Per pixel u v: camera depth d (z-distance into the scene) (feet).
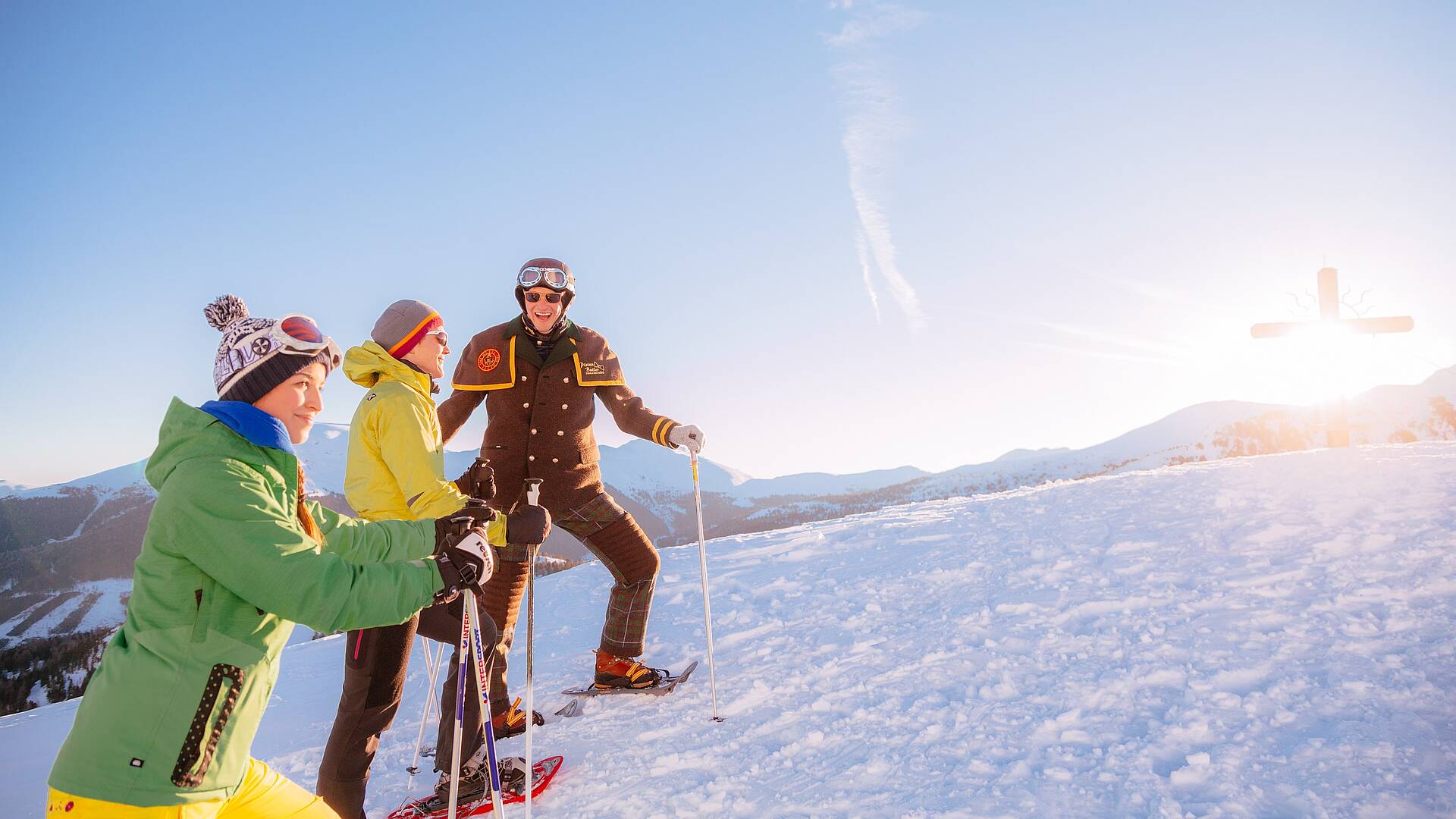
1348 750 8.47
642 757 11.03
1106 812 8.17
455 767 8.16
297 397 6.26
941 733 10.44
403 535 6.96
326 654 22.68
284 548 5.56
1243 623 12.01
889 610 15.90
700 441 12.71
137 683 5.27
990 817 8.38
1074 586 14.94
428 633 8.66
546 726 12.49
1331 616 11.74
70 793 5.17
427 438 9.29
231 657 5.54
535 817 9.67
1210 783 8.36
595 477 13.01
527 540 8.30
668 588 21.15
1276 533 15.80
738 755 10.76
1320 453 23.86
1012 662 12.20
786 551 23.58
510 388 12.28
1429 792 7.64
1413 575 12.64
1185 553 15.64
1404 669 9.89
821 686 12.64
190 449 5.65
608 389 13.21
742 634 16.11
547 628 20.43
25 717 20.88
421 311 9.43
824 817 8.89
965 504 27.55
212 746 5.42
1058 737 9.87
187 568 5.48
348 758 8.64
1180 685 10.57
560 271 12.12
